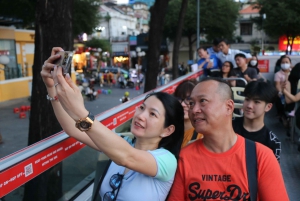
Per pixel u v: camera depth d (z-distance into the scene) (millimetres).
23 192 2260
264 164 1725
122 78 30094
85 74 41062
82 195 2865
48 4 3949
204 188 1768
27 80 21844
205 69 7625
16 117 14977
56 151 2025
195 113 1764
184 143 2496
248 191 1713
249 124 2871
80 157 2902
